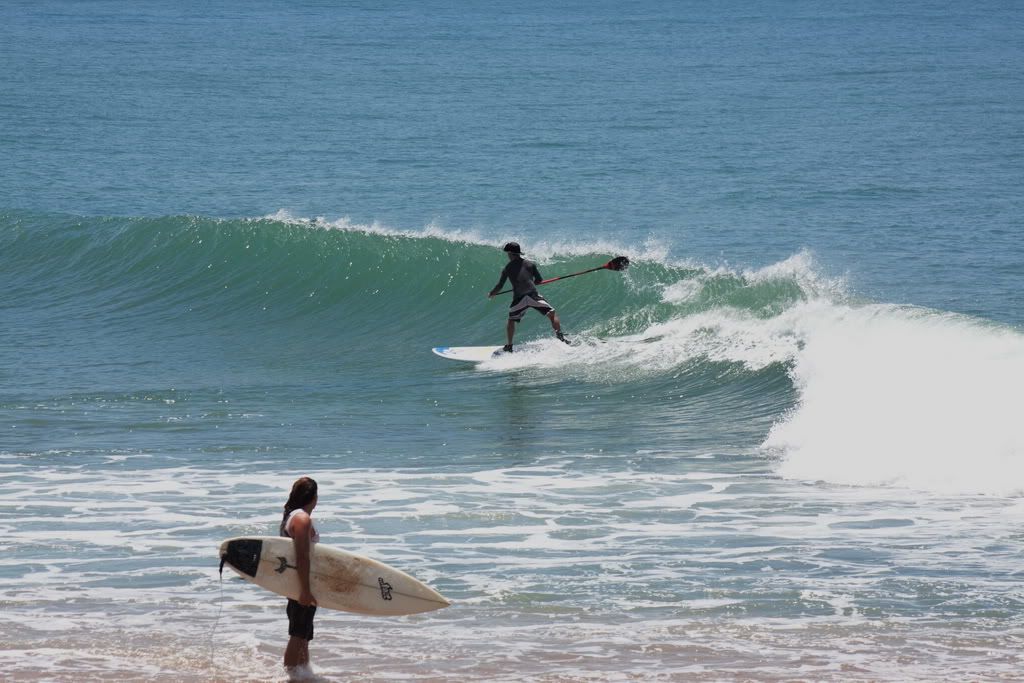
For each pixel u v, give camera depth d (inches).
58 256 3449.8
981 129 7455.7
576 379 2297.0
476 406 2122.3
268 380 2364.7
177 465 1705.2
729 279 2623.0
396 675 962.7
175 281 3201.3
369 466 1704.0
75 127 7480.3
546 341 2561.5
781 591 1171.3
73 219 3619.6
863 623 1081.4
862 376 1951.3
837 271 3592.5
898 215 4559.5
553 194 5241.1
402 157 6387.8
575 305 2748.5
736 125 7785.4
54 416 2028.8
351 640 1051.9
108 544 1330.0
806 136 7219.5
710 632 1061.8
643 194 5201.8
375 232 3225.9
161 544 1330.0
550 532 1378.0
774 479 1612.9
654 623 1087.0
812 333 2268.7
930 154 6363.2
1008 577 1201.4
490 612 1122.0
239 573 964.0
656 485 1589.6
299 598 959.0
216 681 950.4
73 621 1093.1
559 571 1239.5
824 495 1526.8
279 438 1881.2
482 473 1663.4
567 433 1916.8
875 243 4040.4
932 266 3627.0
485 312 2849.4
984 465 1562.5
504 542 1341.0
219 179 5674.2
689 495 1537.9
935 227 4293.8
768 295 2502.5
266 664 988.6
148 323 2962.6
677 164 6092.5
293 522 967.6
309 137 7185.0
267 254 3196.4
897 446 1659.7
